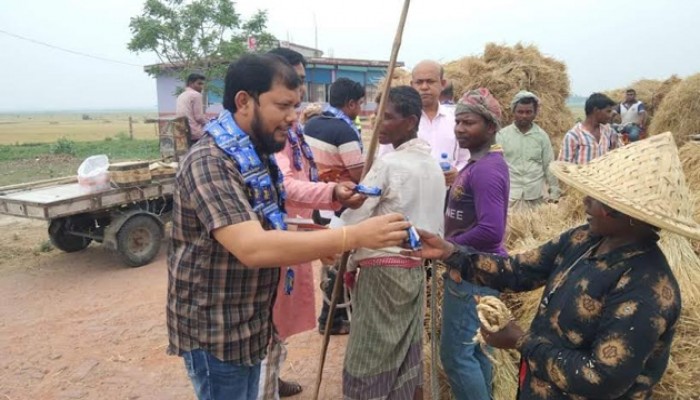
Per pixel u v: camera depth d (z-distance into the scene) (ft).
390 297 8.68
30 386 12.67
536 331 5.83
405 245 6.35
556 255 6.42
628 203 4.84
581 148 17.35
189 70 54.60
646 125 42.34
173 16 53.47
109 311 17.15
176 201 6.31
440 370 11.32
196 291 6.38
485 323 5.94
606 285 5.13
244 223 5.70
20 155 75.56
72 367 13.55
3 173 54.65
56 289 19.25
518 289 6.79
